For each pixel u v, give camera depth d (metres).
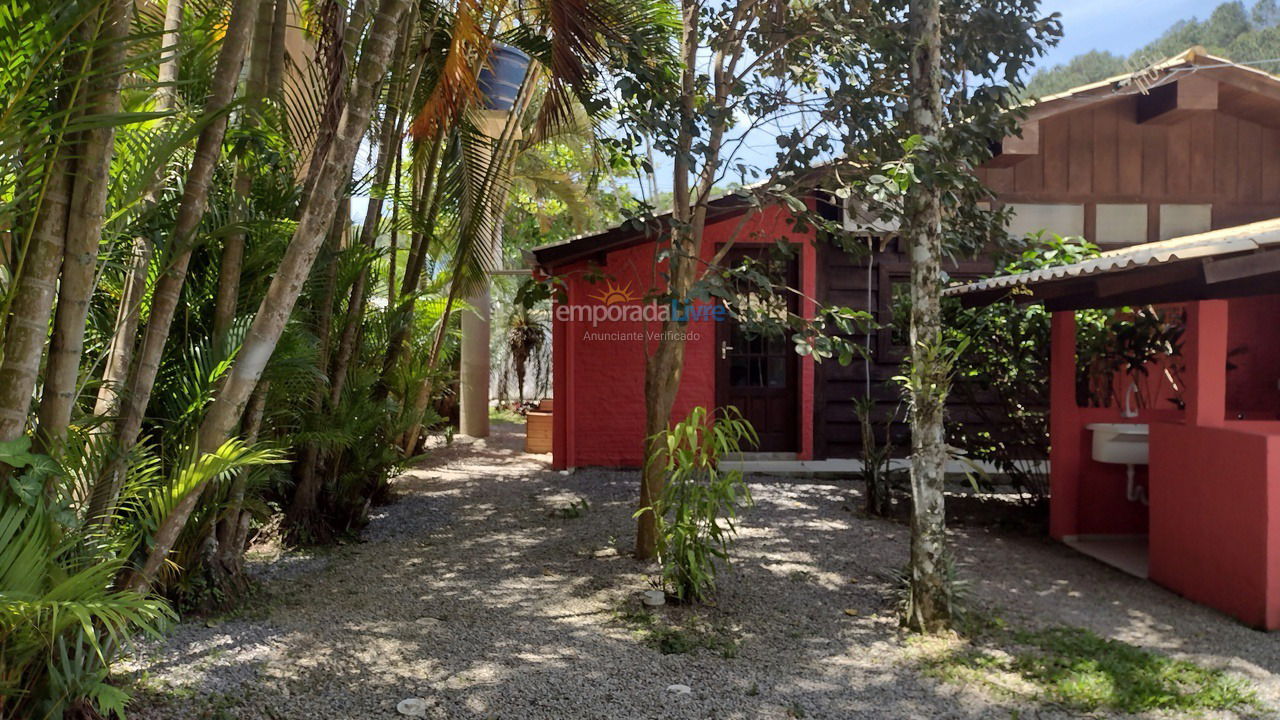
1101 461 6.00
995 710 3.32
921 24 4.19
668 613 4.42
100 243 2.88
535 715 3.19
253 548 5.64
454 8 6.51
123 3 2.50
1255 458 4.34
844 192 4.72
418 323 9.05
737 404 9.25
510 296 16.83
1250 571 4.37
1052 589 5.01
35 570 2.46
